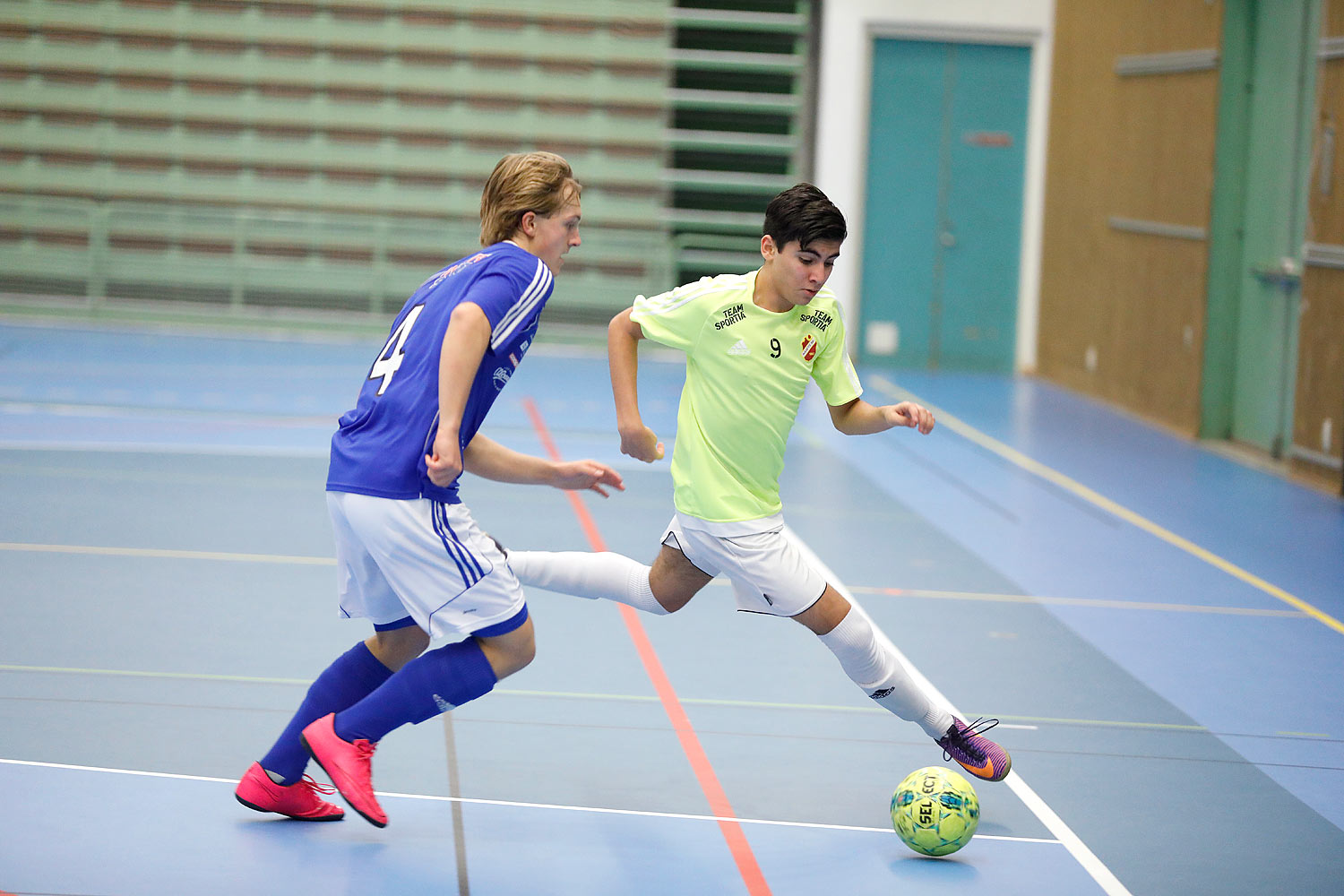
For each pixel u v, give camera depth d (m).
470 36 29.73
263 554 13.40
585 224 30.44
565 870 7.06
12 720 8.77
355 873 6.91
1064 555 14.94
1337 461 18.56
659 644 11.14
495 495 16.56
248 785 7.39
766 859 7.32
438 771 8.31
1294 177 20.41
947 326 29.98
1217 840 7.87
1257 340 21.64
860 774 8.61
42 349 26.06
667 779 8.38
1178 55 23.03
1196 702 10.41
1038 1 28.77
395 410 6.84
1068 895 7.05
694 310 7.57
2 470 16.45
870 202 29.53
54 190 29.98
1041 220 29.33
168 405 21.45
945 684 10.49
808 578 7.69
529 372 26.66
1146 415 24.39
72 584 11.99
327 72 29.75
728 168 30.55
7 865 6.77
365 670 7.38
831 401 8.01
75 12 29.38
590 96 30.03
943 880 7.16
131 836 7.19
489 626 6.94
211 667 10.04
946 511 16.86
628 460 18.95
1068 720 9.84
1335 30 18.16
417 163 30.16
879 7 28.69
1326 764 9.22
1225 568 14.66
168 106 29.77
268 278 30.23
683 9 29.86
